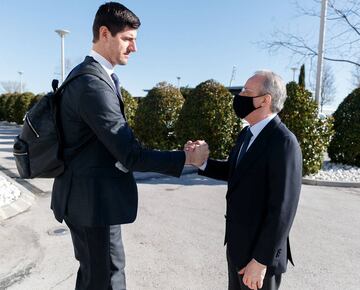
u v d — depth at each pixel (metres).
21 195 5.20
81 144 1.78
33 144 1.80
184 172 7.88
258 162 1.70
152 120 10.39
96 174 1.80
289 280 2.97
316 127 7.39
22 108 25.84
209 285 2.84
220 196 5.79
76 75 1.72
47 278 2.94
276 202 1.62
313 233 4.12
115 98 1.72
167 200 5.49
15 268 3.11
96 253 1.91
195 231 4.09
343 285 2.90
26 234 3.90
